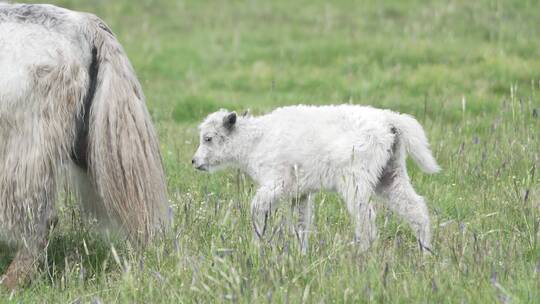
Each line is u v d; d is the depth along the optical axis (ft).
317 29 215.92
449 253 74.13
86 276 77.51
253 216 78.89
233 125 87.20
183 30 221.66
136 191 77.05
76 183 81.92
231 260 71.10
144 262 72.79
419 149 80.94
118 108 76.89
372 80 167.22
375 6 236.84
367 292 63.82
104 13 234.79
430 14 222.48
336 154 80.33
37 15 78.33
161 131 129.90
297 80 172.04
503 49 183.93
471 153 110.83
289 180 83.41
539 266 67.87
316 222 84.58
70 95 76.07
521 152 106.22
